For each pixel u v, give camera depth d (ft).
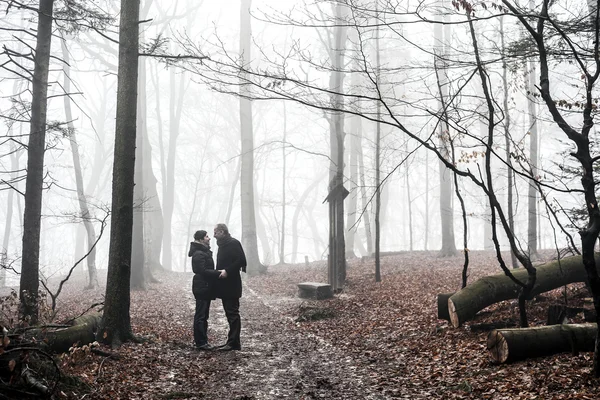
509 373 22.71
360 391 23.39
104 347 29.81
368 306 47.34
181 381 24.72
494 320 32.76
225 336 38.01
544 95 21.03
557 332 23.90
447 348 29.09
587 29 28.09
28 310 31.83
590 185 20.13
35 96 34.76
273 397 22.68
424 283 55.01
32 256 33.65
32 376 18.51
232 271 32.24
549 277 32.14
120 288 31.53
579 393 19.01
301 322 43.60
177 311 51.16
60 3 38.65
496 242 24.02
